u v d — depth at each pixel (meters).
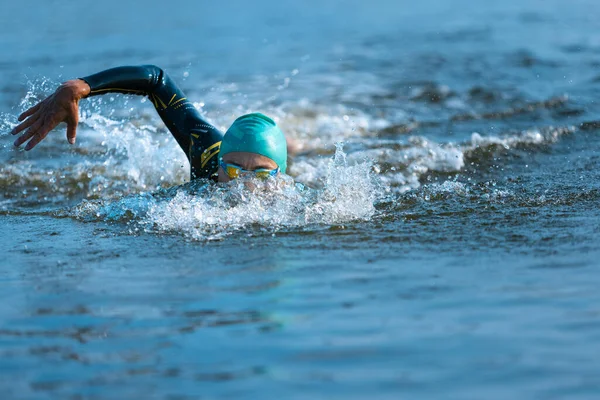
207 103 34.66
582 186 20.78
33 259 15.23
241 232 16.67
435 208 18.41
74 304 12.23
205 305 11.94
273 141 17.88
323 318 11.24
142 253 15.34
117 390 9.10
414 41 50.44
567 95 35.03
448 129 30.44
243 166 17.73
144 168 25.80
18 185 24.38
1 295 12.85
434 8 67.31
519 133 28.80
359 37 52.91
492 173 24.23
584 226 16.33
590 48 45.72
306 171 25.42
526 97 34.94
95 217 19.05
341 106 34.09
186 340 10.52
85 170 25.75
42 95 34.53
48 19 61.81
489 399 8.69
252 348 10.19
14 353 10.29
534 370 9.38
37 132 17.73
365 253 14.81
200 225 17.30
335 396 8.81
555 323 10.84
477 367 9.49
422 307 11.62
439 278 13.06
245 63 44.19
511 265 13.70
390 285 12.73
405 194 19.91
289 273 13.56
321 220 17.45
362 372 9.41
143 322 11.28
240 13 67.31
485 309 11.47
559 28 53.25
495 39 49.91
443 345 10.16
